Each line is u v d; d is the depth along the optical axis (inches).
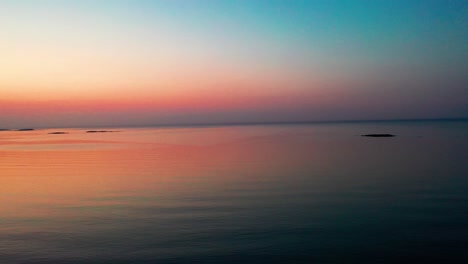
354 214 491.2
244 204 554.9
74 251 374.0
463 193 606.2
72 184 748.0
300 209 521.3
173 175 857.5
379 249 368.2
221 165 1040.2
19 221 480.1
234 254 361.1
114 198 610.5
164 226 450.6
